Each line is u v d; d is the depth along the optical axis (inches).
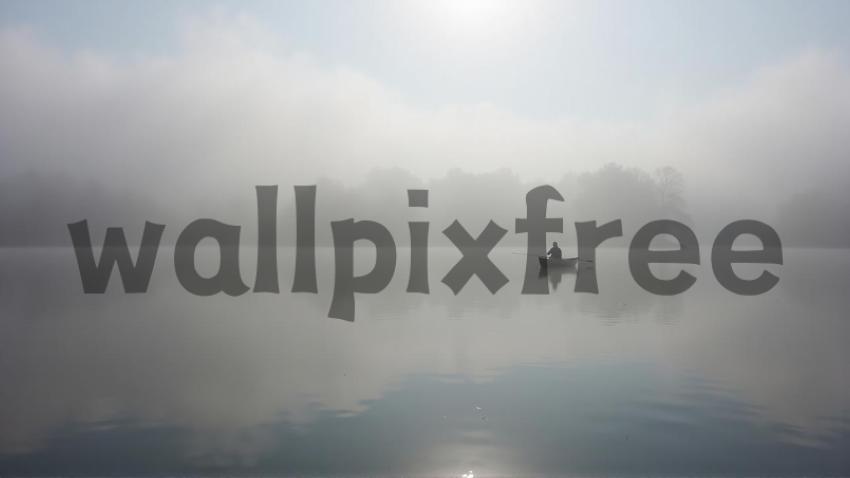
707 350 501.4
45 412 343.3
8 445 293.4
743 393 371.2
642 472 256.2
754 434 302.0
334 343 540.1
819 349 506.9
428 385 394.0
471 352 497.7
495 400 360.2
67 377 419.5
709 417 328.2
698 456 274.7
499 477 253.1
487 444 290.2
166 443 294.5
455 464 267.1
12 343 547.2
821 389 381.1
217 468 263.1
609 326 627.5
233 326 639.8
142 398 369.4
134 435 306.3
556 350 503.2
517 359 469.7
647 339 553.0
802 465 263.0
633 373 422.9
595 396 366.9
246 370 437.1
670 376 414.0
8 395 376.8
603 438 297.4
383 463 266.7
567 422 320.8
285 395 373.7
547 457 273.0
